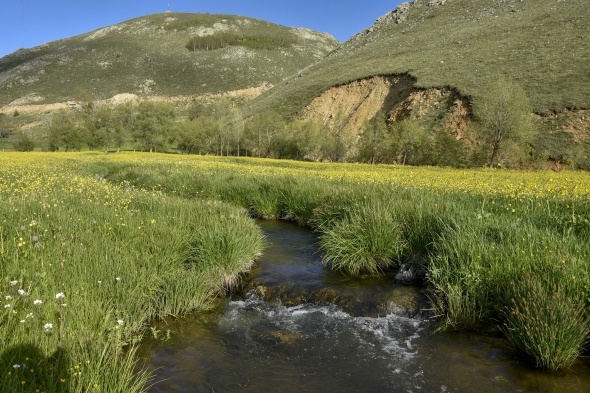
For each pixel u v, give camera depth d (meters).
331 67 90.56
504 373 4.45
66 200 9.62
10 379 2.91
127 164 27.00
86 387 3.23
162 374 4.35
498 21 71.62
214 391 4.13
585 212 7.94
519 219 7.40
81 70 185.75
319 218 10.77
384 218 8.10
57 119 71.62
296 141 58.53
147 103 73.38
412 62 63.38
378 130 49.47
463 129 43.41
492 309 5.52
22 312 3.88
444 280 6.16
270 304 6.54
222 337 5.32
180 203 10.30
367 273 7.70
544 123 39.78
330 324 5.84
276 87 105.81
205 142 69.88
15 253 5.20
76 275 5.03
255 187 14.47
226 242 7.26
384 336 5.46
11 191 11.38
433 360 4.80
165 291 5.77
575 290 4.94
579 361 4.58
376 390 4.24
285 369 4.62
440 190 12.38
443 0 103.25
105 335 4.31
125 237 7.05
